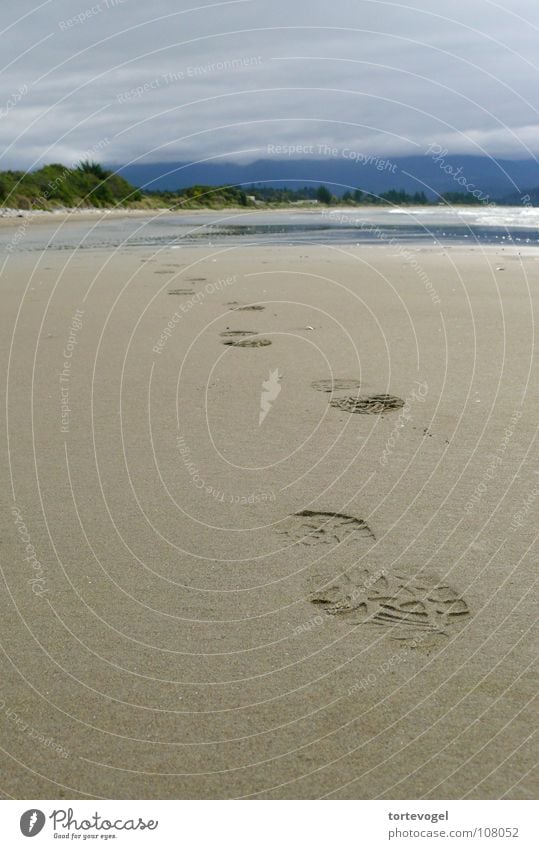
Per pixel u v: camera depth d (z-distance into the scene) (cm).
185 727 198
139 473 357
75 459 375
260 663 222
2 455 382
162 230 2480
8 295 927
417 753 189
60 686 214
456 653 223
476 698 205
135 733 197
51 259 1438
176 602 253
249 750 191
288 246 1656
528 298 821
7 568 275
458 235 1948
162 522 308
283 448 383
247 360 558
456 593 254
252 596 255
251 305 800
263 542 291
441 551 280
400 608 247
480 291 880
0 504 326
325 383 494
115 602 253
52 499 331
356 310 759
